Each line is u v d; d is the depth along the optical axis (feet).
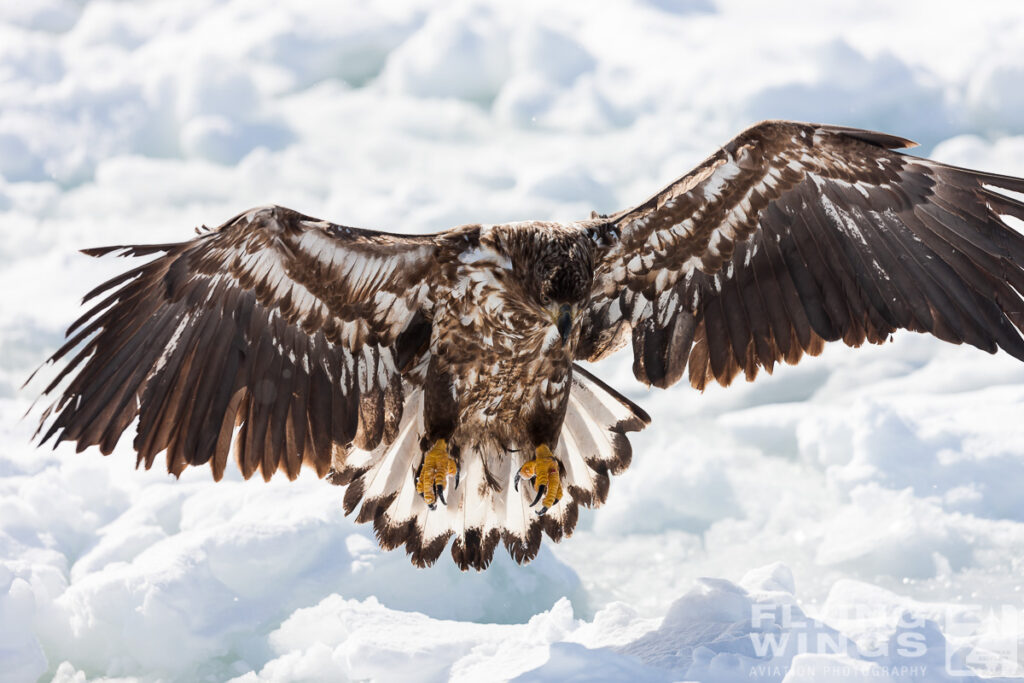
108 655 37.19
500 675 31.65
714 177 34.35
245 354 32.14
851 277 35.78
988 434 49.62
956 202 35.01
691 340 36.86
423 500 34.47
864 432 49.65
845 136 33.76
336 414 33.27
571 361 34.09
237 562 39.14
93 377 31.09
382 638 34.86
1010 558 42.65
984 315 35.22
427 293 33.12
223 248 30.81
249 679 35.55
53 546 40.78
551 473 34.01
